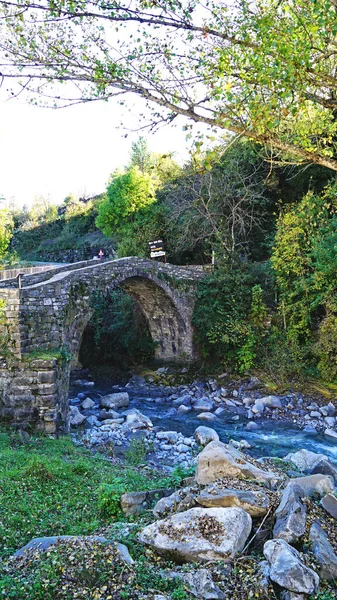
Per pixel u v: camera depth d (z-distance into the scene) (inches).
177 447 609.9
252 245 1109.7
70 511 302.0
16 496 314.3
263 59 179.6
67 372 626.8
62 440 543.5
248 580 188.1
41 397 561.3
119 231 1263.5
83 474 388.5
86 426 708.0
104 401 832.3
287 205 927.7
